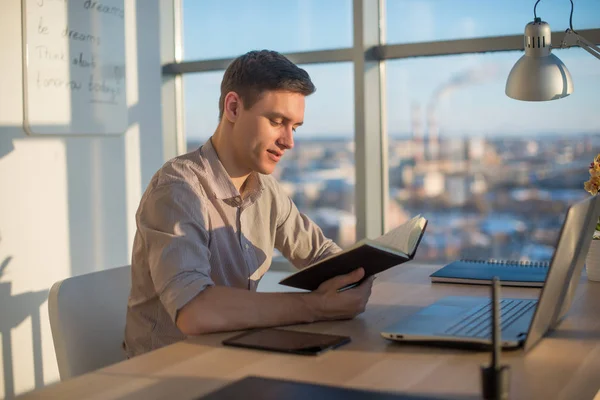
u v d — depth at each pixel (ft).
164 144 11.24
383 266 4.90
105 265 9.62
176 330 5.52
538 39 6.49
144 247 5.43
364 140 9.41
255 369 3.71
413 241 5.18
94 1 9.33
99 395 3.35
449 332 4.14
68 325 5.59
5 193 8.25
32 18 8.47
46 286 8.75
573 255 4.20
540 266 6.60
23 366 8.48
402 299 5.50
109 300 5.97
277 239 6.48
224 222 5.78
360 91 9.38
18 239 8.41
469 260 7.05
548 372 3.59
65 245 9.02
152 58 10.48
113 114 9.64
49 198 8.80
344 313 4.82
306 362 3.83
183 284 4.68
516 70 6.57
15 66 8.34
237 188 5.94
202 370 3.71
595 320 4.74
